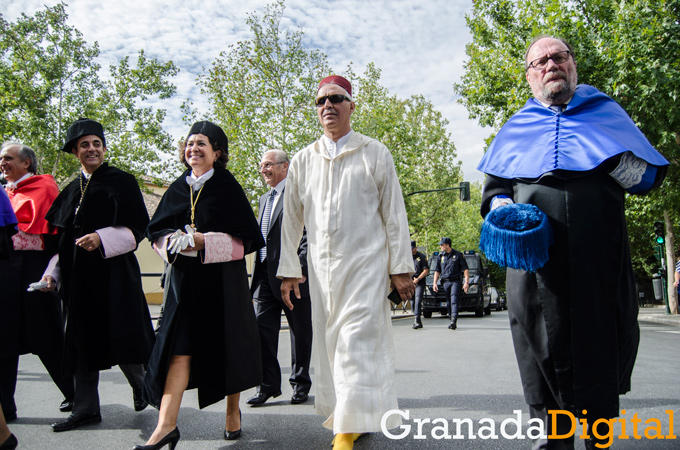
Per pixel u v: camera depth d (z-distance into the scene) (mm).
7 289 3949
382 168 3107
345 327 2893
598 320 2270
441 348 7785
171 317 3029
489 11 19000
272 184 4984
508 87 18766
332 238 3037
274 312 4680
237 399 3391
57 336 4148
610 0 16125
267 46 21609
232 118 21547
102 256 3740
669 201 15953
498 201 2572
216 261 3107
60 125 24844
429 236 50406
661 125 14188
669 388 4582
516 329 2529
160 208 3318
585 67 15219
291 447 3152
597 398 2252
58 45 24953
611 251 2316
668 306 18922
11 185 4258
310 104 21922
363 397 2746
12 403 3959
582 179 2373
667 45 14234
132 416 3955
